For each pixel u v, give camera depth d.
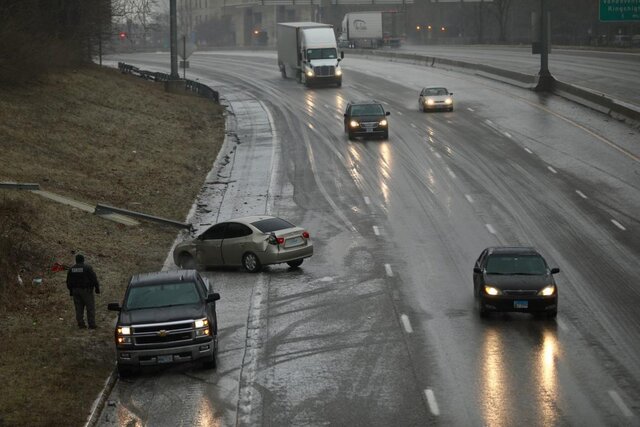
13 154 63.81
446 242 51.22
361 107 87.81
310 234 54.06
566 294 40.72
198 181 70.75
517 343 33.59
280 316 38.25
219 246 46.59
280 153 81.75
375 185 67.31
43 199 54.53
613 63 137.62
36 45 90.69
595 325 35.88
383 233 53.69
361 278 44.25
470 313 37.94
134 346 30.55
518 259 38.06
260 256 45.50
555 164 71.88
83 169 66.75
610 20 83.12
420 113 102.50
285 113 107.00
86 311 37.50
